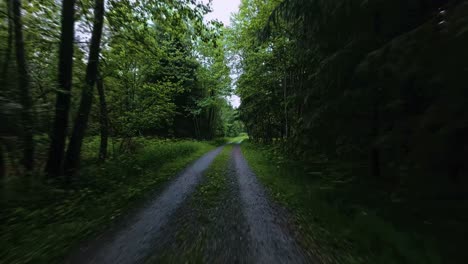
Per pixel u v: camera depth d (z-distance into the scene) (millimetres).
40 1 6633
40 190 5043
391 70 3416
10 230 3631
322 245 3346
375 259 2838
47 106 6160
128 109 12805
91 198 5586
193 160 13820
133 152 12406
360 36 4801
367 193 4730
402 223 3428
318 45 6098
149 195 6320
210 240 3598
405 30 4105
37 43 7234
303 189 6344
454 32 2652
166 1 7617
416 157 3234
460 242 2688
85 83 7172
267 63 14641
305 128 6082
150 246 3395
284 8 6672
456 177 2859
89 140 12000
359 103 4523
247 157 15508
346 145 5609
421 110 3424
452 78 2682
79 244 3420
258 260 2980
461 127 2623
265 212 4941
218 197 6176
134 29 8438
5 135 4688
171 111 14898
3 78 5320
